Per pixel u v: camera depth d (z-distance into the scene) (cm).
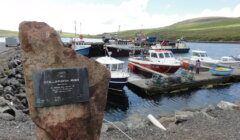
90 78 858
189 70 4506
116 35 13425
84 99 838
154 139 1425
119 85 3300
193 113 2008
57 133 814
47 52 810
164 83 3469
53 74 803
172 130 1581
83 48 6644
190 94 3462
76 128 834
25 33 797
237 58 5666
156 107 2852
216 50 10912
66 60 829
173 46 9275
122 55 7481
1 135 1216
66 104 820
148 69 4631
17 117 1541
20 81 2834
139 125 1728
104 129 1541
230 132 1494
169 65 4406
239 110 2097
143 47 7906
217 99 3262
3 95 2133
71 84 822
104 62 3497
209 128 1586
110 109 2764
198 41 18388
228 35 18888
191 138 1404
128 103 3002
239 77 4312
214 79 3941
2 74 3112
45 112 800
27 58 796
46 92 796
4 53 5256
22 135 1252
